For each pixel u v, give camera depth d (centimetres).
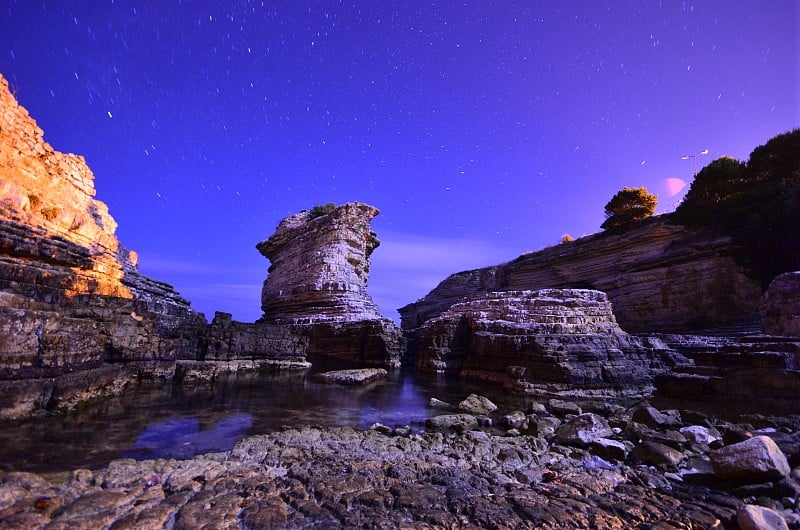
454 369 2534
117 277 1945
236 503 482
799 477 612
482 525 461
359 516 466
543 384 1697
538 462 718
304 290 3553
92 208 2064
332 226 3753
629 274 4016
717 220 3700
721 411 1218
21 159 1560
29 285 1005
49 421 815
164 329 1828
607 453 777
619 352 1778
